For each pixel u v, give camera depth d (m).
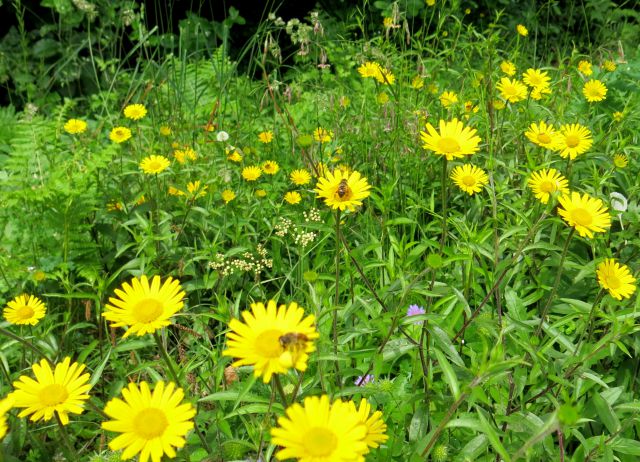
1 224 1.02
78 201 1.02
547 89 1.12
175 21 2.34
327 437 0.49
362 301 0.72
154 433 0.53
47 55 2.02
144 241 0.93
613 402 0.73
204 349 0.83
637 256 0.92
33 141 1.13
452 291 0.75
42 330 0.91
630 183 0.98
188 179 1.15
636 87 1.38
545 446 0.68
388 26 1.24
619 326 0.69
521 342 0.70
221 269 0.97
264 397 0.73
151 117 1.44
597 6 2.44
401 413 0.74
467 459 0.62
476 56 1.75
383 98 1.15
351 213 1.05
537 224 0.73
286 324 0.54
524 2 2.49
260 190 1.09
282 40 2.37
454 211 1.02
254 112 1.39
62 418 0.58
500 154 1.09
